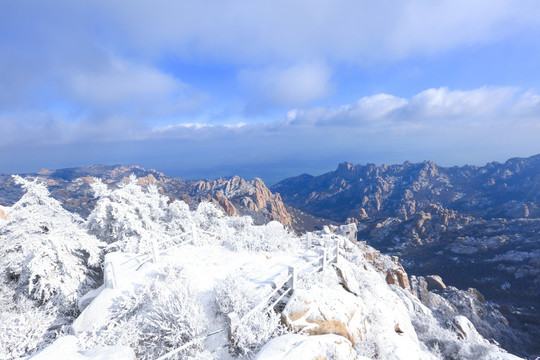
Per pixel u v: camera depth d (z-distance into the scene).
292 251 13.66
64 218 14.10
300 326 7.93
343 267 12.18
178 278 9.39
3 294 11.01
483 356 14.38
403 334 12.19
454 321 24.00
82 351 5.95
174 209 19.44
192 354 6.46
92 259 12.48
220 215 20.72
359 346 8.64
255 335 7.02
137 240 14.12
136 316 7.89
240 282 8.60
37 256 10.94
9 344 7.41
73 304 11.13
